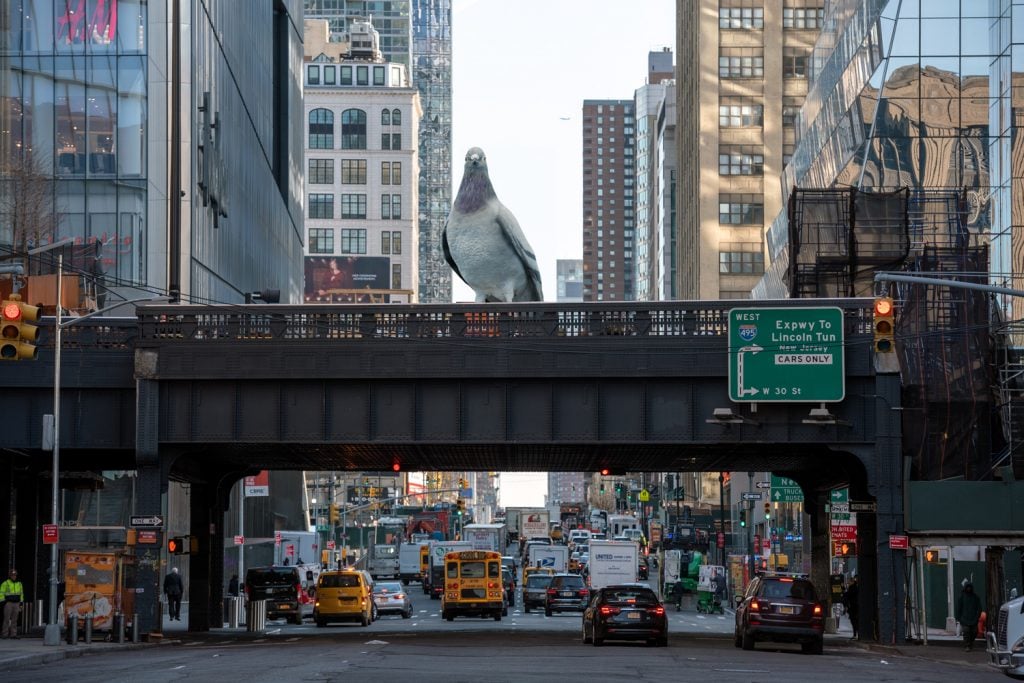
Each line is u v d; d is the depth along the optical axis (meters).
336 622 59.72
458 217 51.88
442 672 26.28
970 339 47.66
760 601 37.38
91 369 43.66
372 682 23.41
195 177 72.94
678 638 46.91
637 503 181.00
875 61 74.12
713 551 120.38
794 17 160.88
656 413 42.31
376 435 42.59
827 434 41.94
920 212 61.41
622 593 38.56
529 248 52.25
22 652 33.66
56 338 41.38
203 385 43.00
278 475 106.62
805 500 55.84
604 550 78.06
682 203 180.75
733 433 42.06
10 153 67.75
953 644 44.03
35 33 70.12
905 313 48.03
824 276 58.00
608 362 42.00
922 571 47.16
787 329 41.66
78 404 43.78
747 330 41.69
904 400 45.69
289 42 119.38
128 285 64.69
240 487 70.75
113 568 40.94
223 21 82.81
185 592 78.94
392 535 130.25
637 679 24.84
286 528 110.62
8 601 41.84
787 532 102.94
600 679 24.70
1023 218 70.12
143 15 70.25
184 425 42.88
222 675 25.39
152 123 69.50
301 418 42.78
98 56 69.94
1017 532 41.34
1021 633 25.53
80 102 69.69
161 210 68.94
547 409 42.44
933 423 46.44
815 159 89.31
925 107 73.19
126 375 43.62
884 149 73.19
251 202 95.62
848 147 77.19
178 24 53.94
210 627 53.16
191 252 71.06
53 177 68.12
